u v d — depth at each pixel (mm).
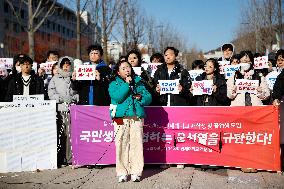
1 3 52156
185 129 6926
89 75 6797
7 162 6793
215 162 6805
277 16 23734
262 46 27656
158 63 9422
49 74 9859
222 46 10094
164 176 6418
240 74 6961
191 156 6922
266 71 9773
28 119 6871
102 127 6938
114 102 6164
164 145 6992
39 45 51719
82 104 7094
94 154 6945
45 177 6434
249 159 6656
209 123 6836
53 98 7590
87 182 6102
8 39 50250
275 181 6082
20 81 7406
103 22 19562
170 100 7172
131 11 25078
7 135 6801
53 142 6965
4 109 6797
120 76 6188
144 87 6309
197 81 6977
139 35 26078
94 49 7207
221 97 6961
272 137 6551
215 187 5766
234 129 6727
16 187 5918
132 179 6098
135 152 6141
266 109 6566
